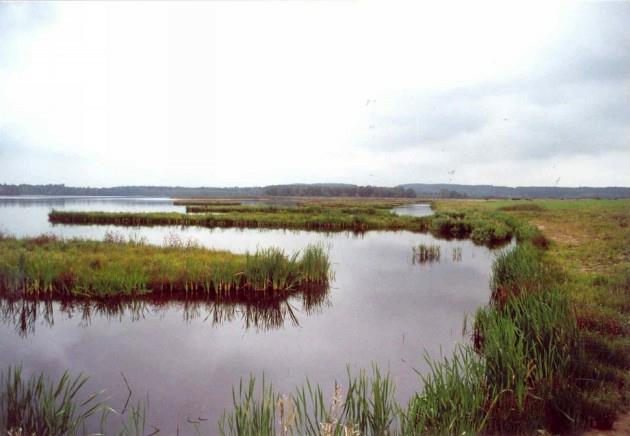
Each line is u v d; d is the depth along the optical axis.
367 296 11.95
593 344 6.24
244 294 11.95
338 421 4.40
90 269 12.33
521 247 14.95
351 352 7.62
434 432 4.22
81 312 10.46
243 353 7.64
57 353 7.66
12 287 11.09
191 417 5.25
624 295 8.74
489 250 21.45
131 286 11.44
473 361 5.70
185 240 23.52
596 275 11.01
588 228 25.17
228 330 9.09
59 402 5.55
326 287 13.02
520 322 6.62
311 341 8.27
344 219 34.22
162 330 9.06
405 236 28.53
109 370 6.84
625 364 5.78
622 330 6.89
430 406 4.70
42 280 11.33
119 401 5.73
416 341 8.16
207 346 8.02
